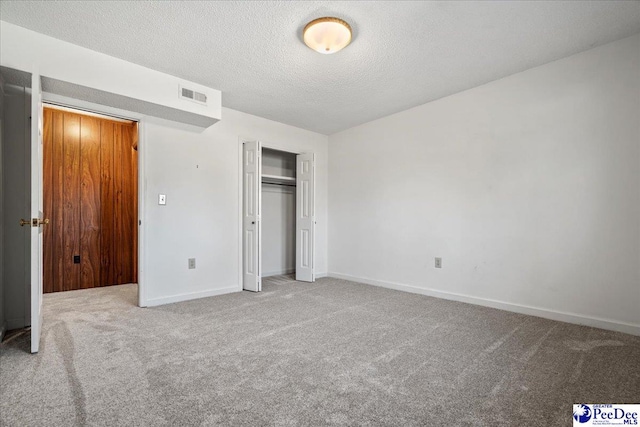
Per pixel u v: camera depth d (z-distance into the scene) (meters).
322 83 3.28
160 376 1.83
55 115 3.93
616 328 2.61
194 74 3.04
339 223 4.95
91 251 4.16
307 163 4.75
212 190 3.80
